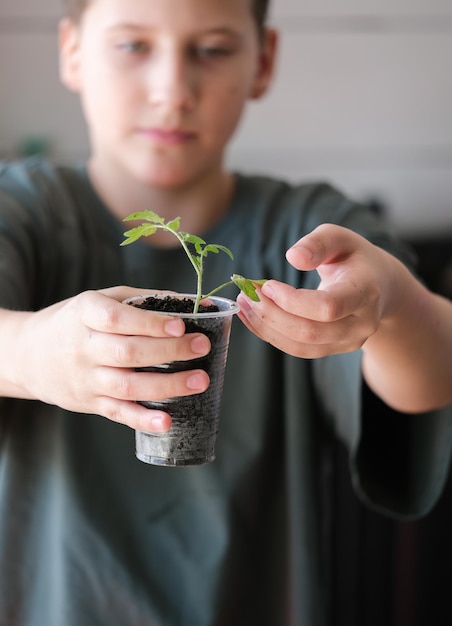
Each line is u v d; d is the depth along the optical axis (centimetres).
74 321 38
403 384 50
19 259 53
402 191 125
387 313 44
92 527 53
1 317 44
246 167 122
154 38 55
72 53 62
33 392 41
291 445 56
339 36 118
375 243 55
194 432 40
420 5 118
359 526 90
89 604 53
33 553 54
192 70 56
